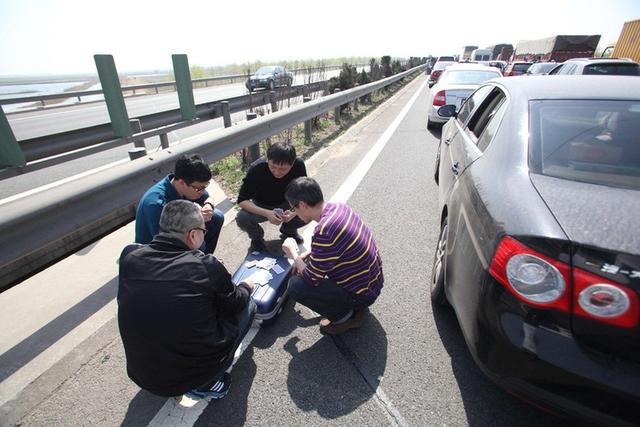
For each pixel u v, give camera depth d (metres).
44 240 2.04
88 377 1.86
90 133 3.98
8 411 1.68
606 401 1.11
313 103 6.12
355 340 2.07
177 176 2.21
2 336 2.14
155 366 1.51
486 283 1.34
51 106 14.96
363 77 12.71
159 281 1.47
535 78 2.42
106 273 2.76
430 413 1.63
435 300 2.28
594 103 1.86
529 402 1.28
